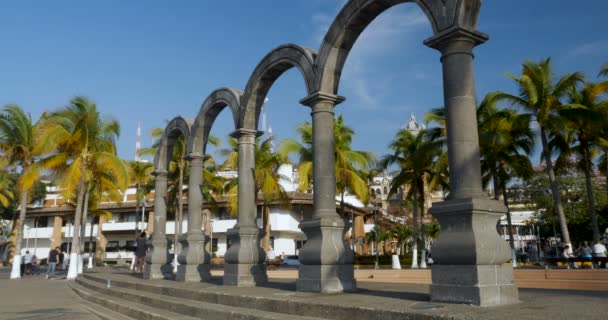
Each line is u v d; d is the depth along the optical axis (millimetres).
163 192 17453
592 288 12695
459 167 7184
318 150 10109
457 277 6785
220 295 9273
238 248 12031
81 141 26516
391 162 31938
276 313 7594
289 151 25859
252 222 12609
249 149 12945
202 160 15508
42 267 47438
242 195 12656
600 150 29141
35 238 57469
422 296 7832
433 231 58250
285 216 46500
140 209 53469
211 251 45562
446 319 5285
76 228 26438
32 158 29438
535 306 6117
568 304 6227
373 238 55188
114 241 57375
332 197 10047
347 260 9500
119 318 10016
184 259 14438
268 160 28672
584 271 12961
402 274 20062
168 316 8820
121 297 12773
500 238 6965
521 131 26359
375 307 6297
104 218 56156
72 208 46562
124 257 55469
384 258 38875
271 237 47531
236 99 13453
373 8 9305
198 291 10070
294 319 6840
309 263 9562
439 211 7168
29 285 21156
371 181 37938
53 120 26109
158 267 16625
